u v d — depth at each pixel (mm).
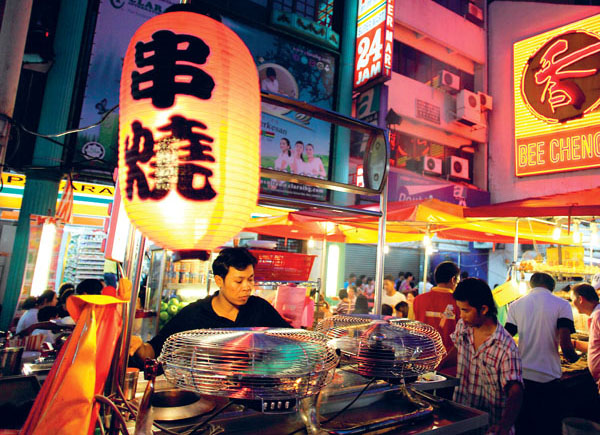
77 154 6402
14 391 1355
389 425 1434
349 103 10172
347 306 6781
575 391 4137
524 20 13328
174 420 1301
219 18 1494
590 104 11188
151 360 1149
